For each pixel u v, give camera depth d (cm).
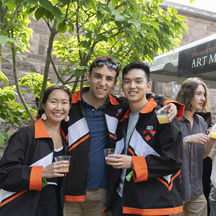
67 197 161
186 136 199
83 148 166
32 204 132
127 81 155
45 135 145
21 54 483
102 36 199
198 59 282
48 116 152
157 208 135
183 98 222
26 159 138
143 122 150
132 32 183
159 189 139
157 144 145
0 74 184
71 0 165
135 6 188
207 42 271
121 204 153
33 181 126
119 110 180
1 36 135
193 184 209
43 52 501
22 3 164
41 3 141
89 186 169
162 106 159
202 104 224
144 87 154
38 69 496
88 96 186
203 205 214
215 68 258
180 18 238
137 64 154
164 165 135
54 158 148
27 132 143
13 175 127
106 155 148
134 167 133
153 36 200
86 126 172
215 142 222
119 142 165
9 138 149
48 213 142
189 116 224
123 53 270
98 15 168
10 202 131
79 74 212
